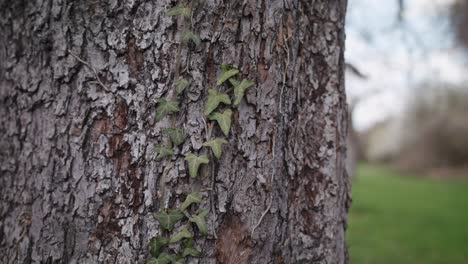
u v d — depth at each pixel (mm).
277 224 902
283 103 899
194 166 850
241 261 873
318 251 960
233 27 866
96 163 861
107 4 855
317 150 962
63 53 860
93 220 861
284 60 897
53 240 866
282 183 911
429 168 10234
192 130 861
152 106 861
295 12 917
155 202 861
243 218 875
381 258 2910
